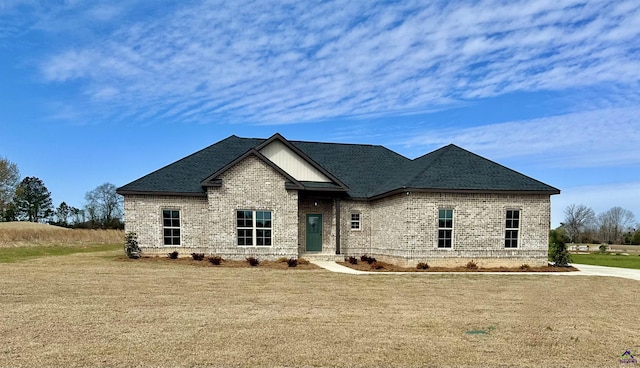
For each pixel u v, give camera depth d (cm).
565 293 1292
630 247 5738
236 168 1972
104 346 699
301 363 638
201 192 2044
